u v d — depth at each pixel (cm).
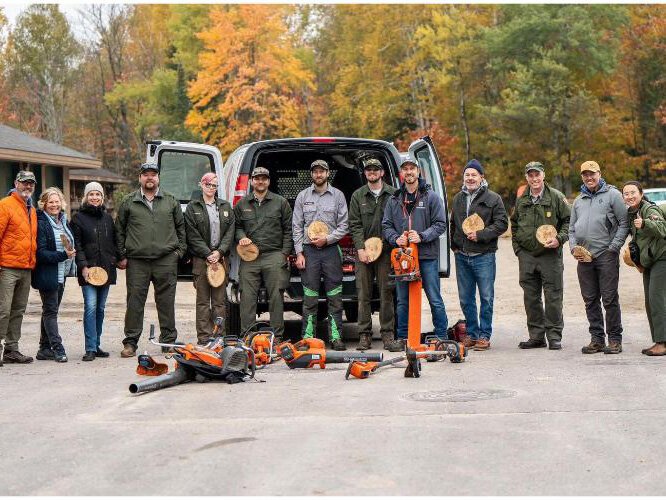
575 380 877
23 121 7894
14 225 1085
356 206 1173
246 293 1188
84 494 538
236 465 589
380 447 626
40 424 735
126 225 1164
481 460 589
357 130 7588
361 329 1184
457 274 1161
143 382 864
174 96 7769
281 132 6762
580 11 6200
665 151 6059
